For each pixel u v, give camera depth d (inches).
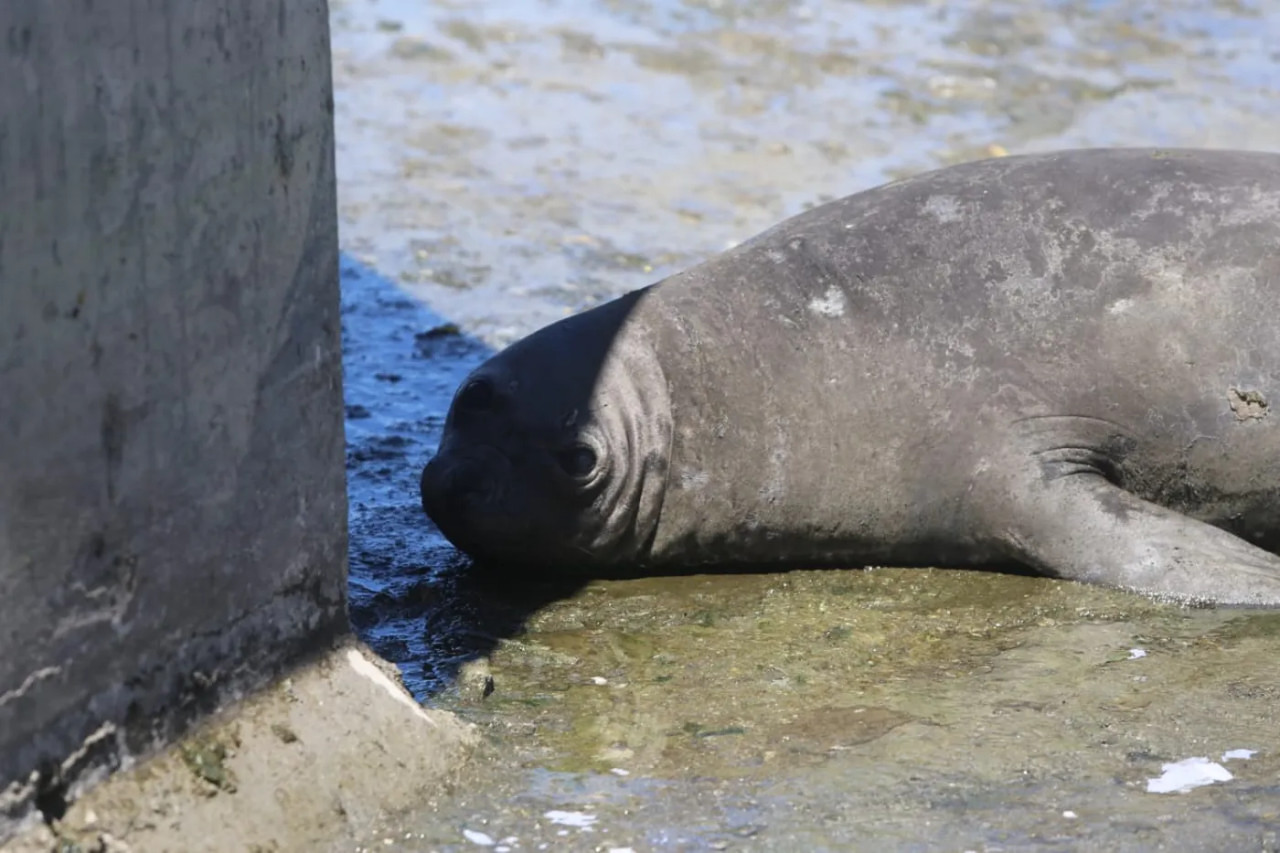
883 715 616.1
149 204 488.4
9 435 453.7
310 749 546.6
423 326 1090.7
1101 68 1599.4
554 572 784.9
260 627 548.7
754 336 776.3
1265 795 547.5
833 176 1348.4
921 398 763.4
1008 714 613.0
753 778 569.0
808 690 642.2
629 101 1518.2
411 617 735.1
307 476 564.1
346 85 1555.1
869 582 770.8
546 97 1528.1
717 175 1352.1
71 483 474.0
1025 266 775.1
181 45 492.1
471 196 1312.7
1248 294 759.7
